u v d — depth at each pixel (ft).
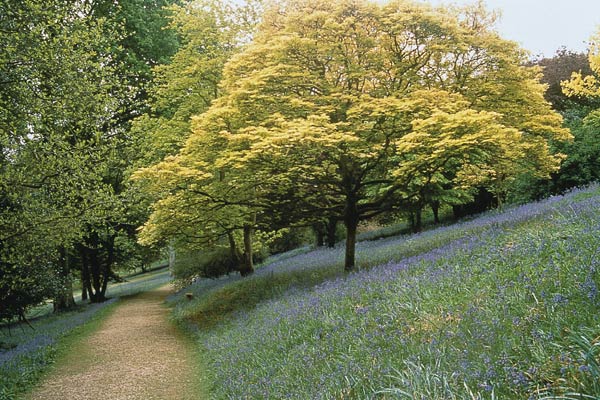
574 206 33.06
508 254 25.81
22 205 38.65
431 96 41.29
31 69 36.47
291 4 48.47
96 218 43.09
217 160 42.29
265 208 52.06
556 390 11.32
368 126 42.68
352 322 25.03
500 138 36.83
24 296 59.47
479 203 101.35
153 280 179.63
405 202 51.88
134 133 68.33
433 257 33.42
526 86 49.67
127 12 76.59
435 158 39.93
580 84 68.18
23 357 40.04
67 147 40.16
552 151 69.41
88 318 70.59
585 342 11.87
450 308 21.20
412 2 45.44
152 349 43.60
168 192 48.62
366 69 45.52
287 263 80.28
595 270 17.67
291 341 27.55
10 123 37.17
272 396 20.90
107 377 34.22
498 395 12.17
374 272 36.29
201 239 63.21
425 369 14.85
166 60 80.59
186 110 70.59
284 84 44.16
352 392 16.53
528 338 14.60
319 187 49.52
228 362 30.22
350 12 45.11
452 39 46.14
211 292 70.08
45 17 37.99
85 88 40.68
